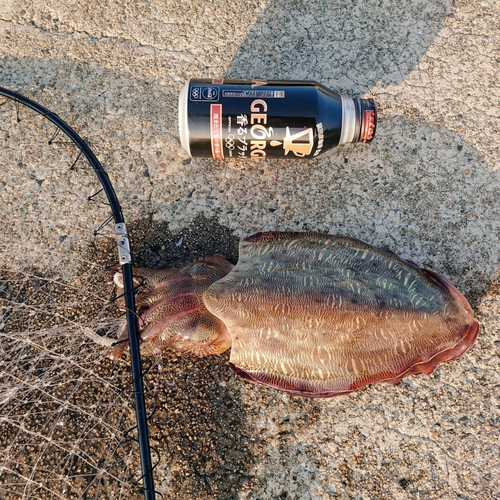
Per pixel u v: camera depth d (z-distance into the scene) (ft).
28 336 1.55
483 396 1.54
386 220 1.63
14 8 1.71
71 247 1.62
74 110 1.68
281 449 1.52
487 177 1.65
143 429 1.31
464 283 1.60
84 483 1.49
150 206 1.64
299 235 1.44
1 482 1.49
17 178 1.65
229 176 1.65
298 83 1.43
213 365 1.55
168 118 1.68
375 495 1.51
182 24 1.72
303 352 1.31
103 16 1.72
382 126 1.67
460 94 1.68
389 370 1.33
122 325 1.45
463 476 1.51
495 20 1.71
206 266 1.47
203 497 1.50
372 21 1.71
